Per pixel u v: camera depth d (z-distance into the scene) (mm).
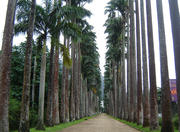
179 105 8945
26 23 15188
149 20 16234
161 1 13672
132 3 26000
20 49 27938
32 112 23000
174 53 9320
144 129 16031
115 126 20906
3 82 10320
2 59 10523
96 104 109438
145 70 18609
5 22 10891
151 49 15828
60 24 16266
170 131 11781
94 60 48688
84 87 51562
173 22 9438
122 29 35750
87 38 39469
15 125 17250
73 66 34344
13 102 18438
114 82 55844
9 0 11086
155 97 15117
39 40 16906
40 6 16406
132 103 27234
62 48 16750
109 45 44281
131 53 25688
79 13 16562
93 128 18016
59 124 21844
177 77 9109
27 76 12164
